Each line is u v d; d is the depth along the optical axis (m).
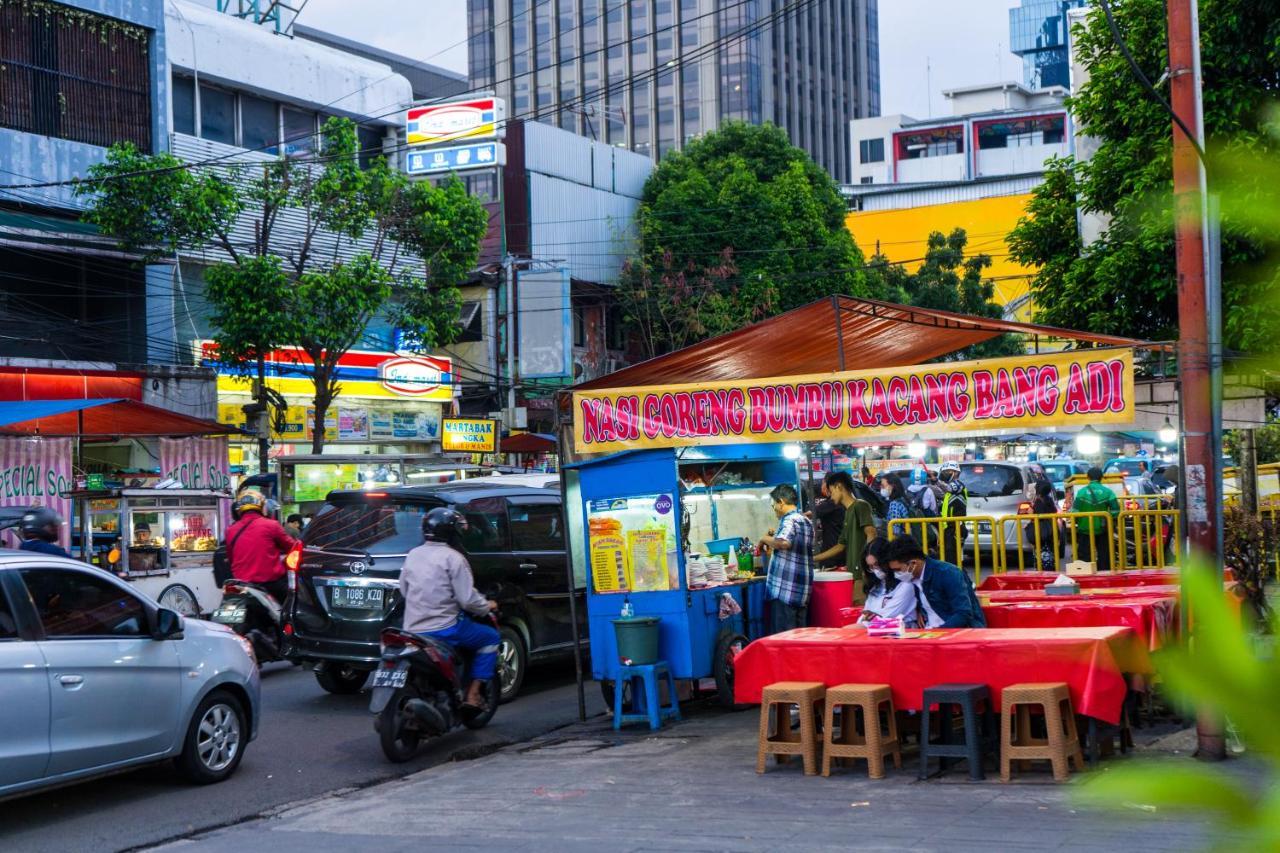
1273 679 0.82
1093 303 15.93
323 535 12.16
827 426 9.80
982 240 62.22
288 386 26.27
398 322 25.69
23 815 8.05
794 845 6.38
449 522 9.98
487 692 10.33
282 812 8.14
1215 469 7.78
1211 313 7.81
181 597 16.30
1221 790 0.82
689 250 39.22
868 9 105.00
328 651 11.77
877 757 7.88
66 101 23.03
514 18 87.56
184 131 25.86
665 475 10.52
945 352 12.83
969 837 6.27
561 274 33.03
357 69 30.25
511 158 37.31
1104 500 16.17
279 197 23.70
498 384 31.95
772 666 8.55
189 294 25.05
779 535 11.16
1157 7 15.27
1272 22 13.64
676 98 85.38
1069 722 7.73
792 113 90.88
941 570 8.94
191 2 27.34
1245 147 1.05
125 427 18.42
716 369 11.96
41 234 21.48
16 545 12.58
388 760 9.60
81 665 7.75
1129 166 15.61
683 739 9.72
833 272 38.06
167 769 9.32
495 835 7.05
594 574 10.77
